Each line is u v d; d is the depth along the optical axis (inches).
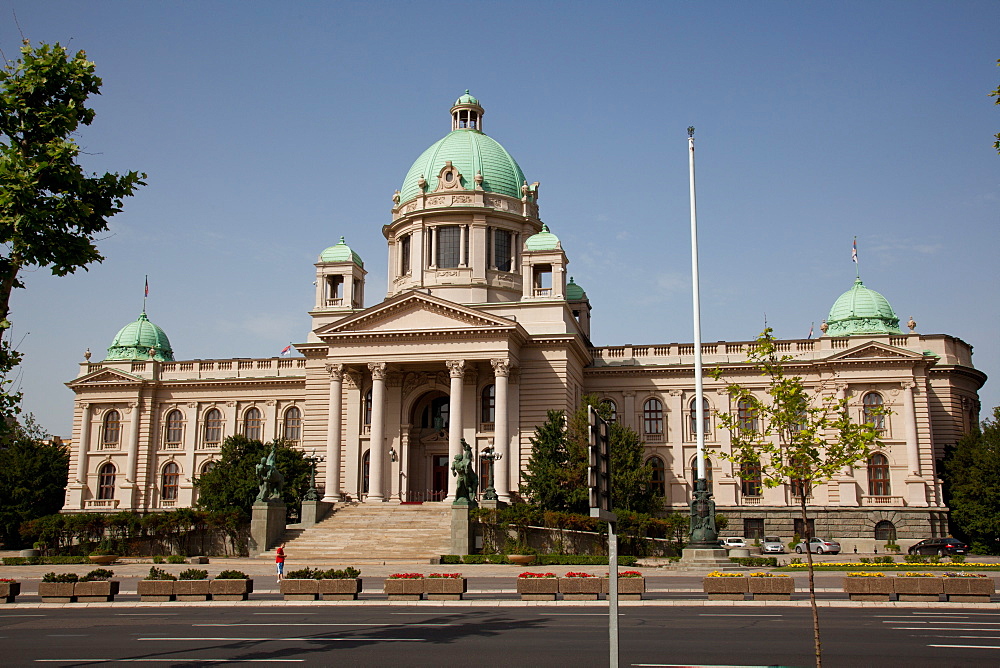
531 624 1200.2
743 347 3516.2
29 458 3639.3
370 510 2876.5
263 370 3890.3
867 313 3506.4
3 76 861.8
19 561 2465.6
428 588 1515.7
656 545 2632.9
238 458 3184.1
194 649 1023.0
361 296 3627.0
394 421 3243.1
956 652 943.7
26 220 808.9
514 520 2491.4
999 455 2888.8
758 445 869.8
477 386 3189.0
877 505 3208.7
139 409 3875.5
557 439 2891.2
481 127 4025.6
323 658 948.0
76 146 839.1
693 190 2273.6
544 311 3284.9
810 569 743.7
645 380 3548.2
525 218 3673.7
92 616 1384.1
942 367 3388.3
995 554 2908.5
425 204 3646.7
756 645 1001.5
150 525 2662.4
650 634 1090.7
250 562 2380.7
